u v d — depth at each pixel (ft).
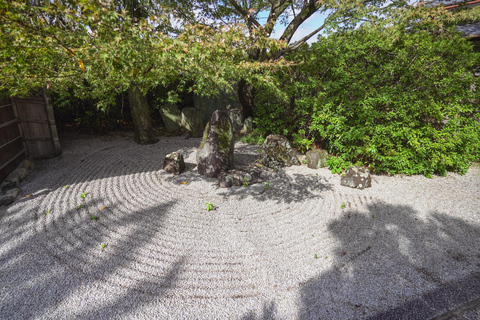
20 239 11.15
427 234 11.82
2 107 17.24
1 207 13.76
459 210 13.82
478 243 11.22
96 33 7.82
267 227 12.45
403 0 20.13
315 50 22.27
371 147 17.60
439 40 19.54
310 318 7.79
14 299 8.25
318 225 12.60
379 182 17.35
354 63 20.31
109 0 7.58
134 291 8.68
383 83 19.61
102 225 12.32
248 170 17.78
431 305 8.14
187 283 9.07
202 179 17.83
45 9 7.24
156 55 9.43
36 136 20.18
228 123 18.38
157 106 31.81
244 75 16.98
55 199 14.62
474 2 24.27
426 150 17.81
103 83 12.28
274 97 24.72
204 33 10.34
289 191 16.20
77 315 7.79
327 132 20.06
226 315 7.91
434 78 17.85
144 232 11.86
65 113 28.58
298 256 10.44
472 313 7.82
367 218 13.15
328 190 16.31
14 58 8.48
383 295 8.53
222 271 9.65
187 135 29.25
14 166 17.89
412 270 9.62
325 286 8.93
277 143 20.21
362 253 10.57
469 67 18.57
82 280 9.06
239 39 11.25
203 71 10.93
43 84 11.66
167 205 14.34
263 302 8.36
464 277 9.29
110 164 20.27
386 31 19.01
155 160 21.43
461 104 18.37
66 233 11.63
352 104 19.42
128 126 32.07
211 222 12.80
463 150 18.53
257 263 10.05
